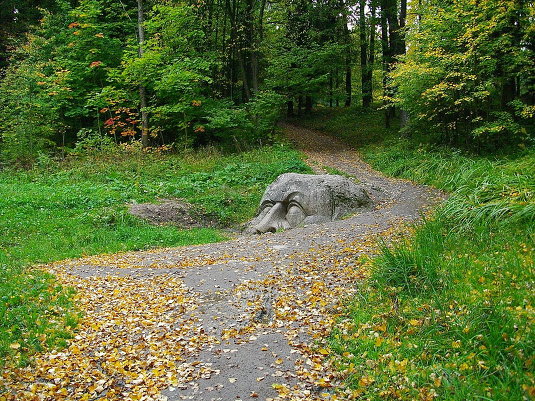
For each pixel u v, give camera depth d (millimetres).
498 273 6078
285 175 14258
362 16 28469
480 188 9867
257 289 7395
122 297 7535
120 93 22078
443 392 4141
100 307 7137
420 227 8836
